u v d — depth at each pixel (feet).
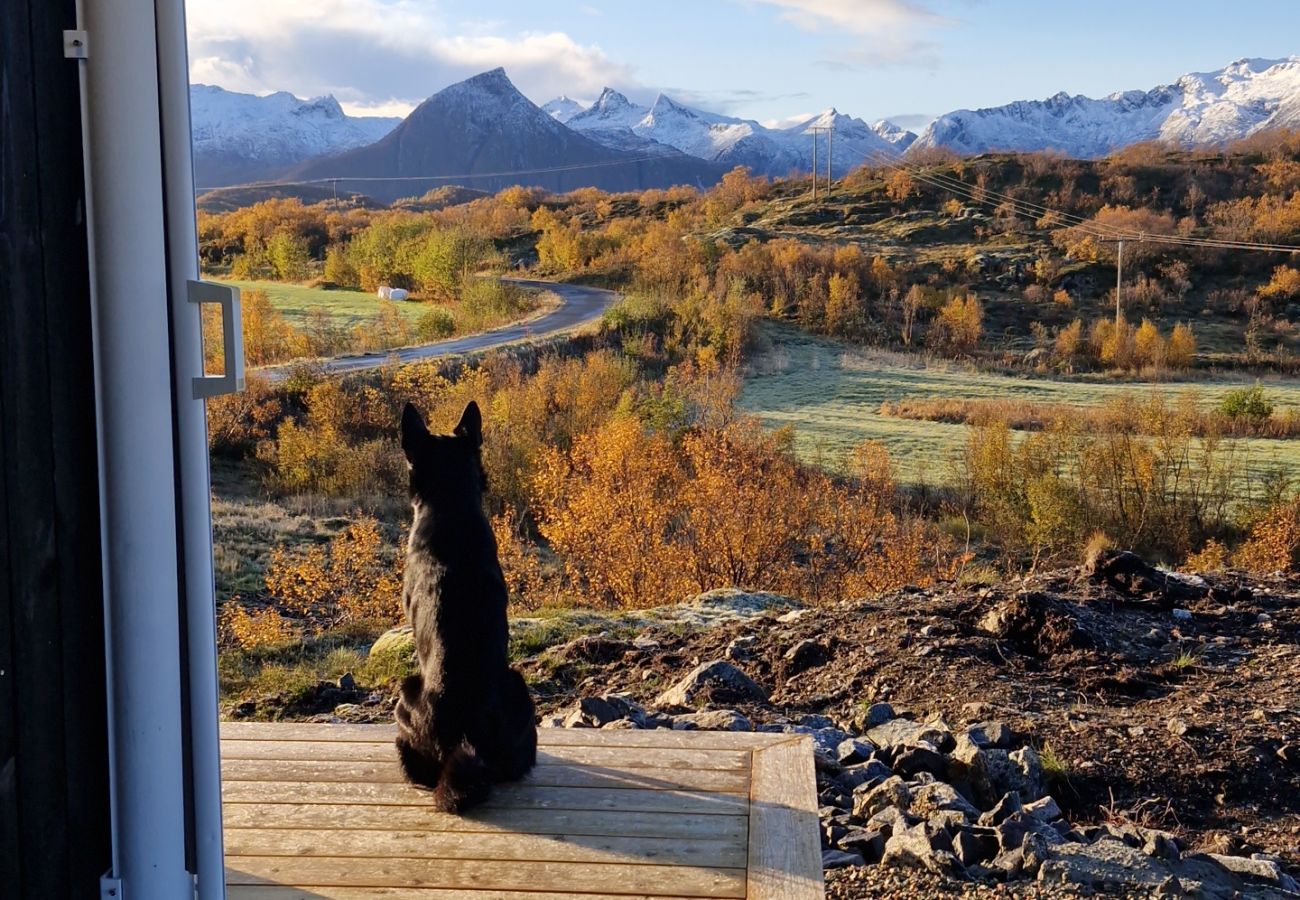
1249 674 21.20
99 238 6.55
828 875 12.65
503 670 12.34
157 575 6.77
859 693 21.01
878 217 344.49
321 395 120.88
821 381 187.21
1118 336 214.48
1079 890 11.92
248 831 10.97
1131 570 27.35
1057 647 22.63
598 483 83.97
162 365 6.71
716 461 88.17
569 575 85.05
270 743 13.58
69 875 6.68
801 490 91.50
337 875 10.02
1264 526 96.89
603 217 396.98
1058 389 188.34
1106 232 301.22
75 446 6.59
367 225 365.61
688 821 11.10
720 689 20.75
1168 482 116.67
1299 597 26.58
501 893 9.66
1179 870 12.65
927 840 12.82
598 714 17.93
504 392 119.75
